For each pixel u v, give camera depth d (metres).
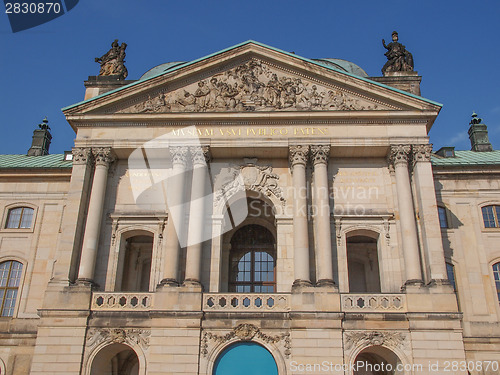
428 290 31.83
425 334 30.73
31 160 47.25
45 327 31.44
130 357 36.44
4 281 40.78
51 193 42.94
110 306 32.19
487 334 37.47
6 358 37.09
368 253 39.47
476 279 39.22
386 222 35.19
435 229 33.56
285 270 34.28
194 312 31.41
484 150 52.16
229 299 32.19
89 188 36.38
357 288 39.31
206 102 37.25
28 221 42.47
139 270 38.88
